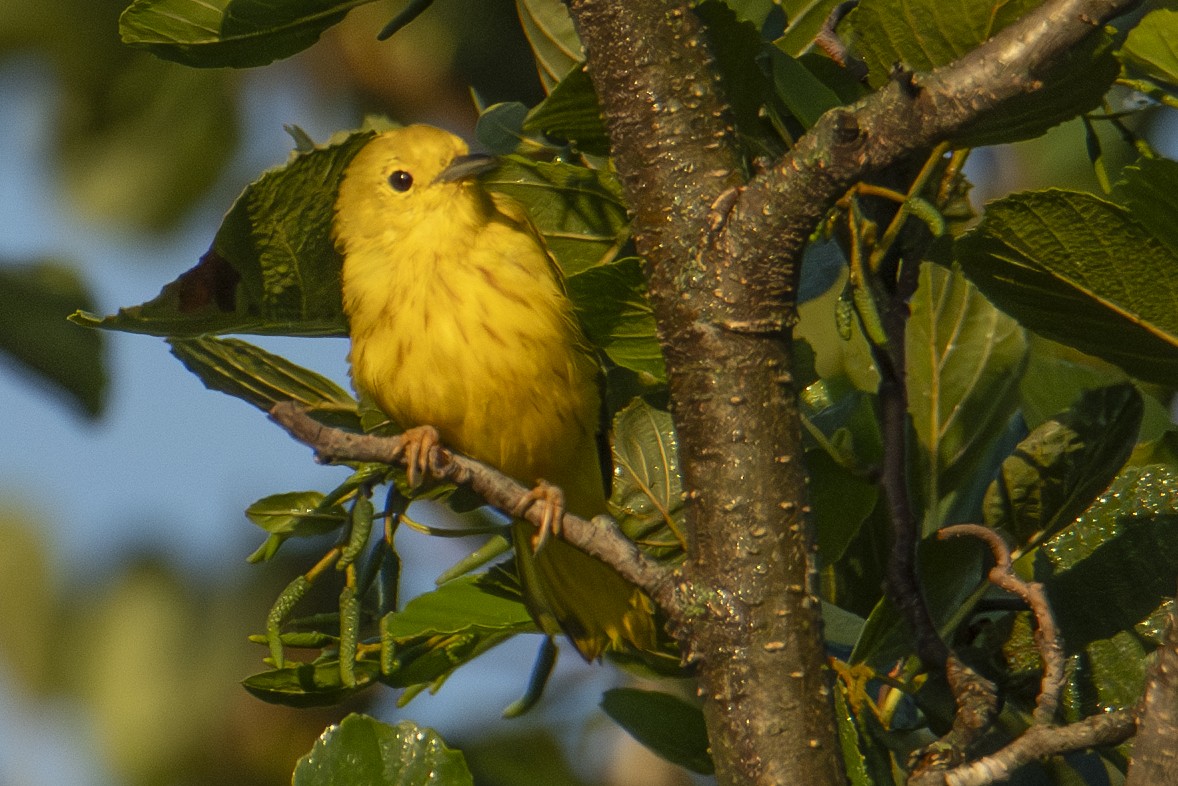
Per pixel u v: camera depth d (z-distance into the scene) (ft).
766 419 16.39
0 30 36.42
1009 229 18.29
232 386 24.29
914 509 22.90
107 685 34.60
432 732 18.47
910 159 19.39
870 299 17.57
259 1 19.70
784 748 15.94
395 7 37.73
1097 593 20.68
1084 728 15.84
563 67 23.43
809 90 19.16
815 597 16.38
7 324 32.65
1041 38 15.21
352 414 24.72
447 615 21.77
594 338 22.00
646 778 31.50
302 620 20.59
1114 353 19.47
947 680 17.75
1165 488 21.22
